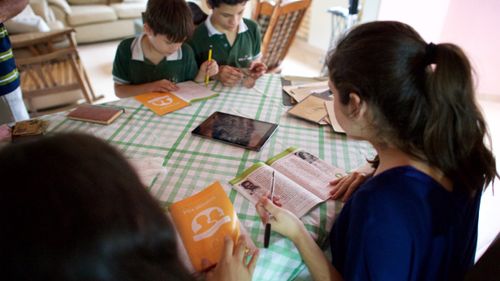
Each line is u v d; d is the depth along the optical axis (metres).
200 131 1.11
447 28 3.04
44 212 0.27
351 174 0.90
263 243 0.72
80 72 2.63
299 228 0.73
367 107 0.60
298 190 0.87
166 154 1.00
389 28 0.57
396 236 0.57
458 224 0.63
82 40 4.29
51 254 0.27
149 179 0.88
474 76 0.54
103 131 1.10
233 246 0.67
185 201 0.80
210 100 1.33
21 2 1.51
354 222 0.61
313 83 1.52
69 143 0.32
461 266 0.72
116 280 0.30
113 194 0.30
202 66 1.48
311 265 0.71
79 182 0.29
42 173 0.28
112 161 0.33
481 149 0.61
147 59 1.49
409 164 0.61
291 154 1.02
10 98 1.65
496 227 1.71
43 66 2.47
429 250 0.60
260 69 1.59
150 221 0.33
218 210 0.77
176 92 1.37
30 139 0.32
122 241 0.30
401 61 0.54
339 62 0.61
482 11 2.82
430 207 0.59
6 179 0.27
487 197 1.89
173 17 1.29
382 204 0.58
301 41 4.55
